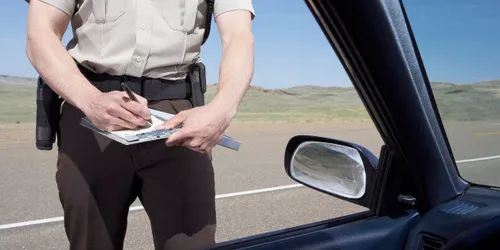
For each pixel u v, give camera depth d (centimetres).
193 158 157
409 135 112
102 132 119
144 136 114
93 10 150
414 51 105
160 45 153
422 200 122
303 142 134
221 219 479
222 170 750
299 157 135
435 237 112
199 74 165
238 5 159
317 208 524
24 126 1468
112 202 152
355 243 113
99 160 149
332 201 554
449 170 123
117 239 157
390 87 104
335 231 116
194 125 119
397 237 118
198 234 157
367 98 109
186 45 158
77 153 149
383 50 98
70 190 149
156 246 161
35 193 567
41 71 135
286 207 527
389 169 120
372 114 114
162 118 128
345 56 102
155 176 154
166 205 155
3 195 553
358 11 91
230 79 139
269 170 755
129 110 116
